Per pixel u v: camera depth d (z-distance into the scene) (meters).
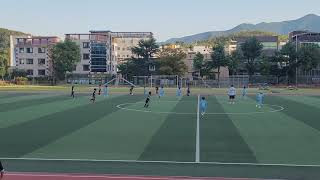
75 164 18.84
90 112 42.34
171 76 118.00
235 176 16.73
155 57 136.38
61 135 27.55
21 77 131.00
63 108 46.50
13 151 22.08
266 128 30.92
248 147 23.31
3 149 22.64
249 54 128.25
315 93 79.50
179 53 129.50
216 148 22.97
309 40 138.12
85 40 146.50
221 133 28.47
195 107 48.62
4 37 189.50
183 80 118.00
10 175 16.64
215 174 17.05
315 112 42.75
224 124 33.22
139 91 86.19
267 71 123.88
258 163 19.23
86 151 22.12
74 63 135.00
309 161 19.77
